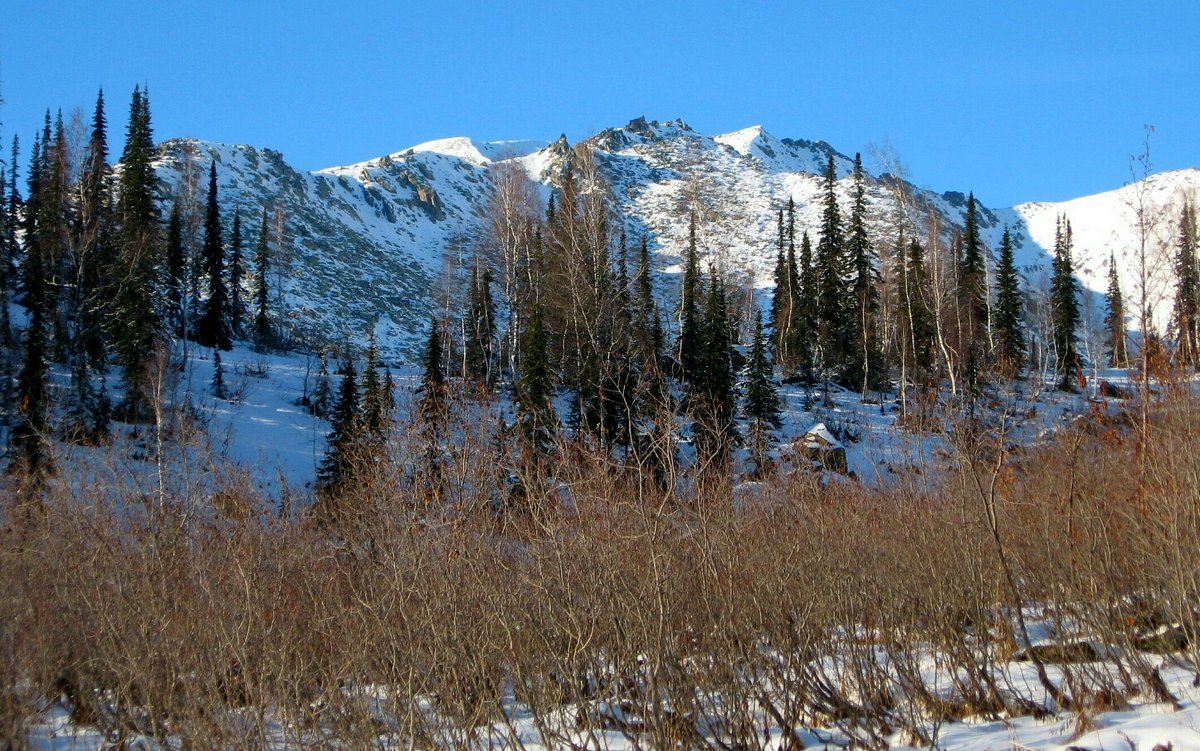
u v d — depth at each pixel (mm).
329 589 11023
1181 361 10648
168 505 14258
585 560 9117
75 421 24516
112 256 42062
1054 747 7195
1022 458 11891
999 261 47281
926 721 8562
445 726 8539
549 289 36250
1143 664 8109
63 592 11680
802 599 9289
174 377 34375
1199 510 8625
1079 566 9648
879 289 52594
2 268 38062
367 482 13961
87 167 44688
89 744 10461
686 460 13125
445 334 44438
